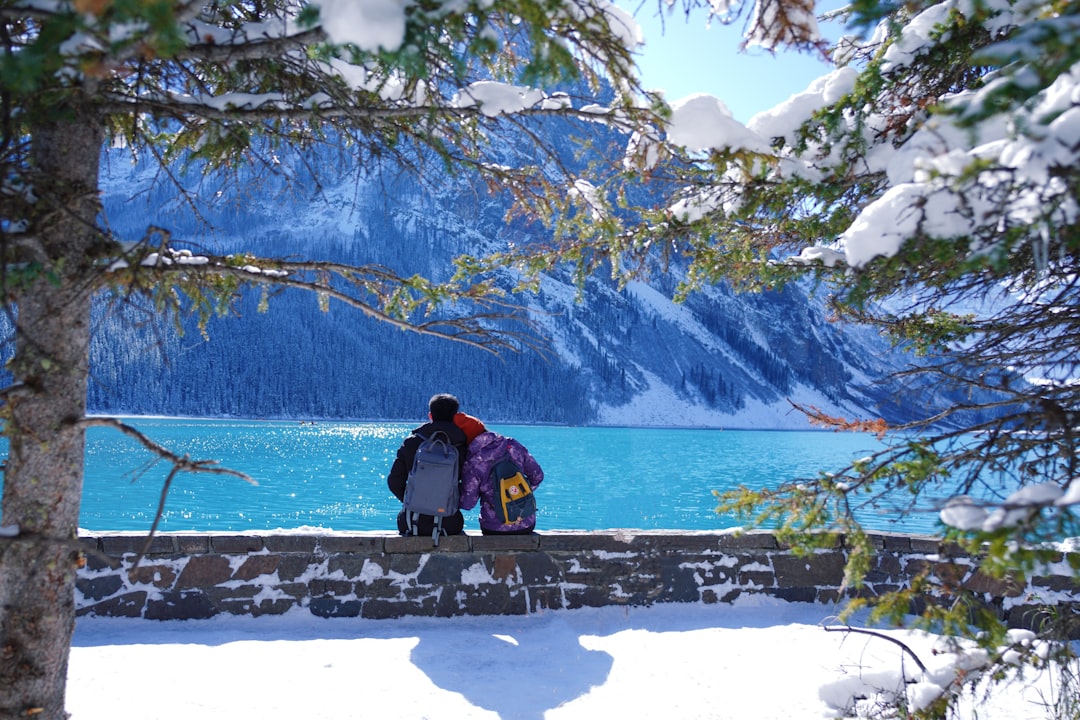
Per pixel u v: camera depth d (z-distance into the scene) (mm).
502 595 5219
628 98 2193
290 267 2441
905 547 5387
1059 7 1631
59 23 1460
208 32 2031
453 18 1804
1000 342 2828
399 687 3967
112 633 4715
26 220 1979
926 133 2133
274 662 4281
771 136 2775
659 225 2979
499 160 2688
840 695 3391
